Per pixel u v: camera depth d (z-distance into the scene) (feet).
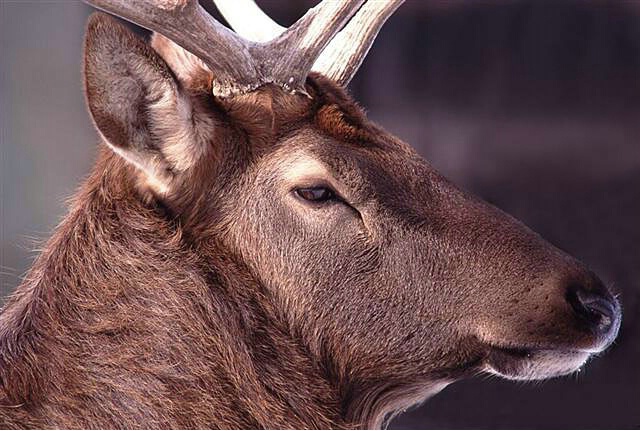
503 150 84.48
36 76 76.84
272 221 32.55
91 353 30.99
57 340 31.09
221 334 32.01
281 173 32.50
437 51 88.89
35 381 30.42
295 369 32.83
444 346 33.04
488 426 64.85
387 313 32.86
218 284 32.32
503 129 85.92
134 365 31.12
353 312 32.86
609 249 74.38
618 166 81.25
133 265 31.86
